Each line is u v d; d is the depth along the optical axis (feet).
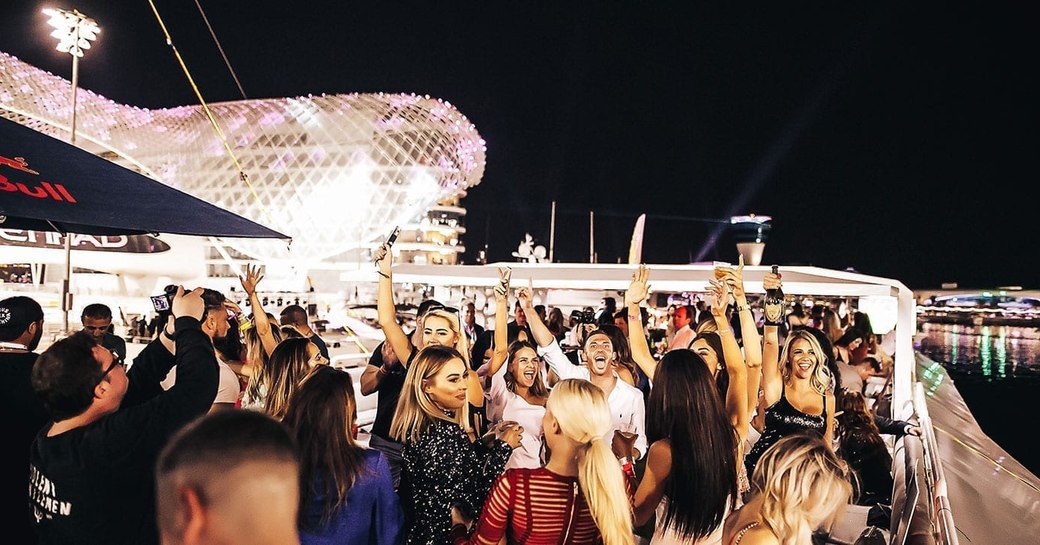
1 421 11.11
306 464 9.59
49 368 8.93
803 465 8.70
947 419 40.22
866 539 15.67
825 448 8.91
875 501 18.94
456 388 11.75
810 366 16.90
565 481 9.73
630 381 19.71
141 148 218.79
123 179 13.05
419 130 248.52
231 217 13.75
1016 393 106.01
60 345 9.09
